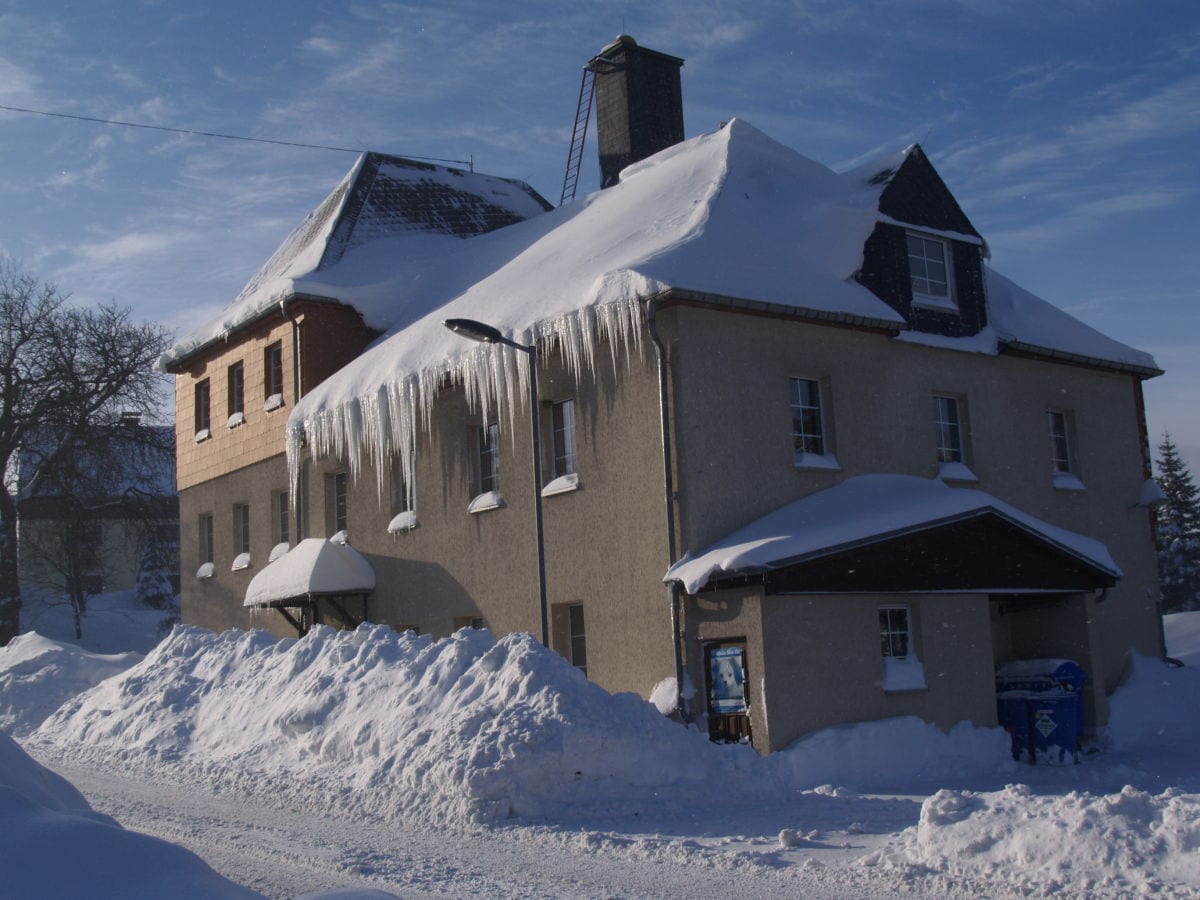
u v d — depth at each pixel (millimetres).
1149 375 19875
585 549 15023
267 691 13695
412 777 10164
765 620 12758
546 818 9531
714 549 13383
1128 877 6535
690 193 17031
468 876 7566
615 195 19641
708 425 13922
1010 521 14539
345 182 24344
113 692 15883
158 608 51000
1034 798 7492
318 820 9766
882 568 13414
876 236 16422
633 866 7801
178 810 10297
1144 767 13812
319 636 14102
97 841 5219
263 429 21406
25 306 38562
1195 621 23969
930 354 16594
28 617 43469
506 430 16438
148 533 42719
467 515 17125
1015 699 14789
